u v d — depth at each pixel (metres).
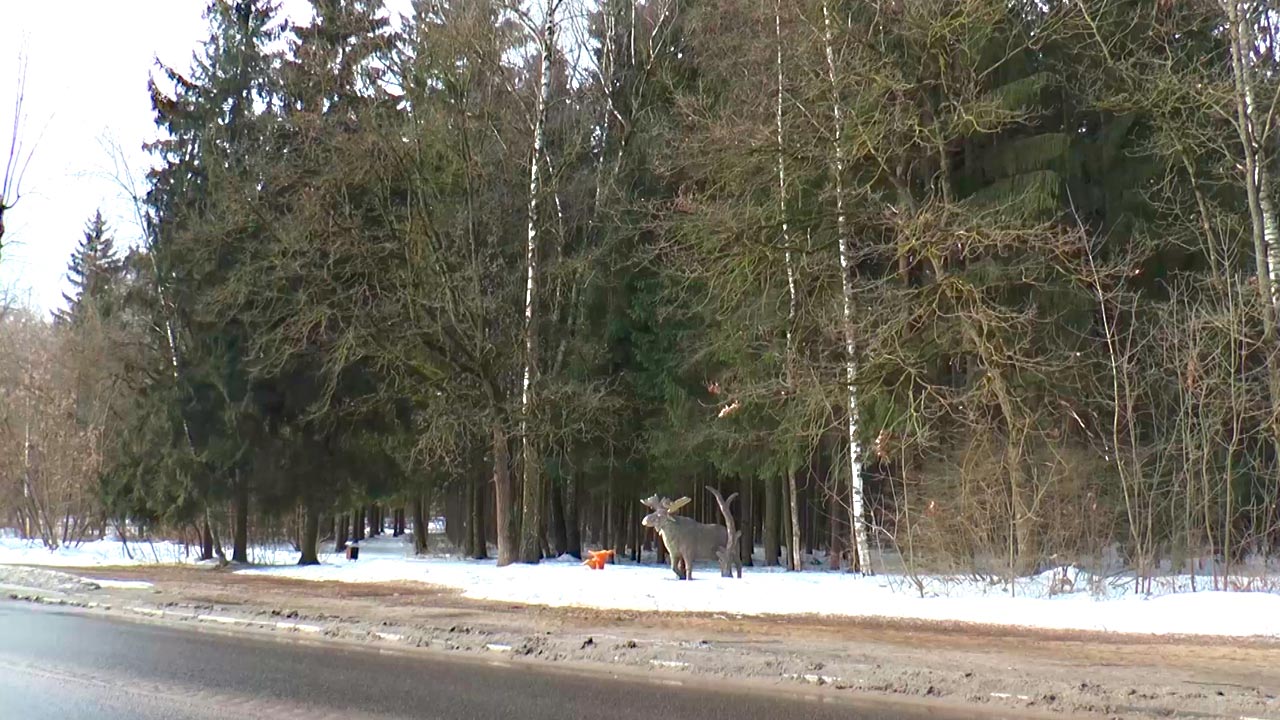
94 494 32.59
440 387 27.31
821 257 22.16
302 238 24.64
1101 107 21.33
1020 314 20.03
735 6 24.02
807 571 26.70
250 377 27.38
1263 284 18.34
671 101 30.53
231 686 10.15
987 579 18.27
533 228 27.11
